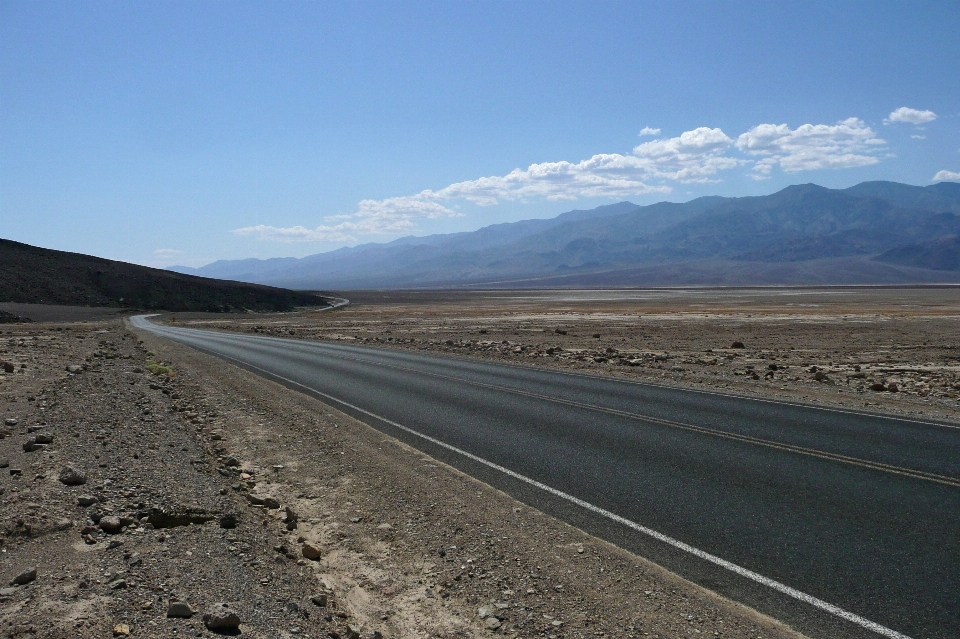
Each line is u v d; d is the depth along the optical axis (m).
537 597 5.09
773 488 7.94
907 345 30.92
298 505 7.46
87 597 4.41
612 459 9.39
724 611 4.86
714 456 9.52
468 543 6.20
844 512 7.04
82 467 7.71
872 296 140.00
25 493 6.59
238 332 50.75
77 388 14.55
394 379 18.83
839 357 25.84
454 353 28.20
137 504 6.53
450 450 10.02
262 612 4.50
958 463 9.05
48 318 77.81
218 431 11.43
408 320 66.25
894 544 6.14
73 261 130.12
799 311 71.12
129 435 9.89
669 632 4.55
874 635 4.53
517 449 10.05
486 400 14.83
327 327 56.28
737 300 124.19
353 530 6.62
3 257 118.25
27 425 10.30
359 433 11.26
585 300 143.88
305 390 16.77
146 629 4.04
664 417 12.58
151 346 32.38
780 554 5.94
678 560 5.83
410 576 5.54
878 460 9.23
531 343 34.09
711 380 18.12
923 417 12.55
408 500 7.50
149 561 5.11
